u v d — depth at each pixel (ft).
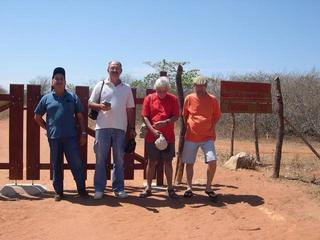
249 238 13.65
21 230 14.11
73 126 17.31
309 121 43.83
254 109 24.67
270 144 40.75
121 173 17.70
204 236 13.79
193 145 17.54
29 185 18.65
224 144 39.86
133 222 14.89
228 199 17.75
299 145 40.14
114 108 17.21
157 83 17.06
